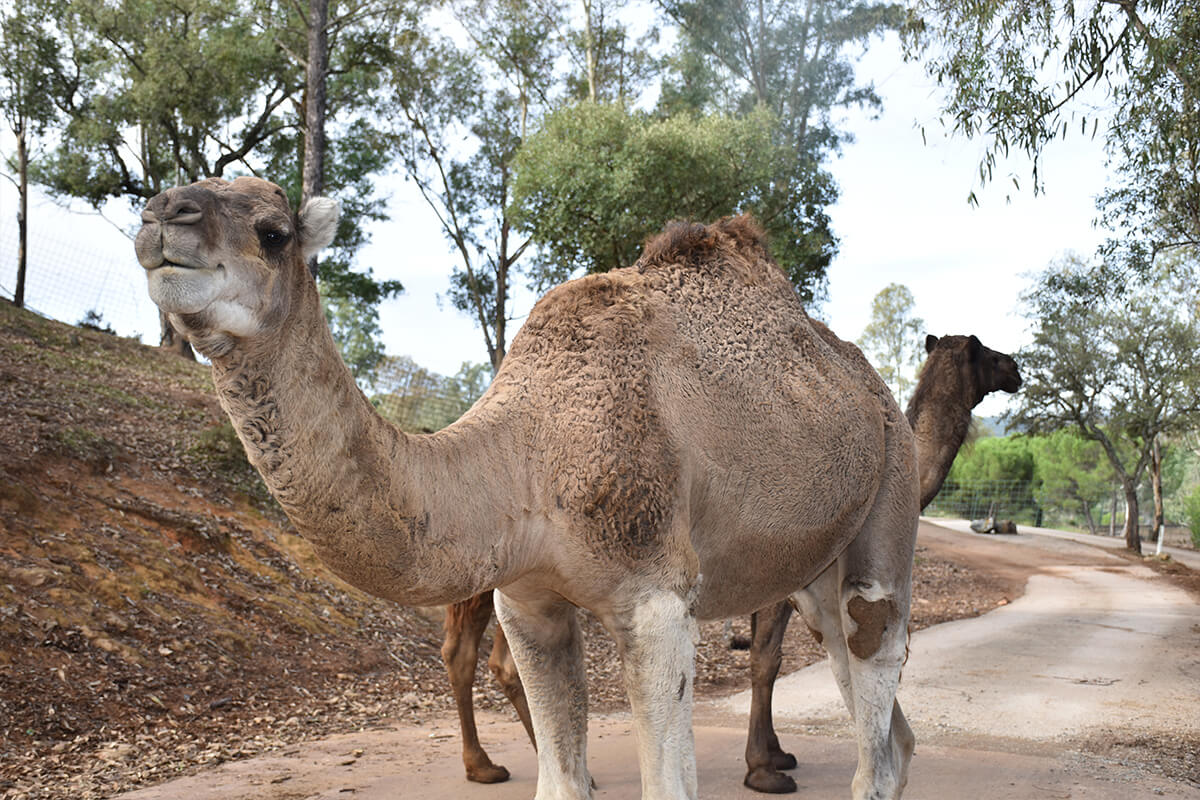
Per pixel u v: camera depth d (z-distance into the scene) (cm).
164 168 3170
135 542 887
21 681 623
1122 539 4609
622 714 786
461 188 3091
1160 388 3547
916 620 1576
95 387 1453
